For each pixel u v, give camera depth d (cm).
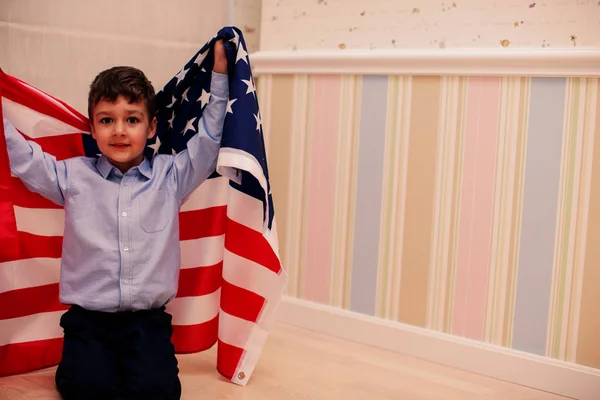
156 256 170
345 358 211
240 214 184
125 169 176
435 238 213
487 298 205
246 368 184
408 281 218
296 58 232
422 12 213
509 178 199
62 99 191
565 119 190
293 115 238
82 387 158
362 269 227
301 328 238
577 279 191
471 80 203
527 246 198
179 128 187
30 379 178
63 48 190
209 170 178
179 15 221
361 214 226
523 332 200
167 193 175
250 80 175
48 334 183
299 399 177
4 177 159
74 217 167
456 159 207
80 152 182
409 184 216
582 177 188
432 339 213
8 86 165
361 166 224
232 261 187
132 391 161
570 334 193
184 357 201
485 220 204
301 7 237
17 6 178
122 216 168
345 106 226
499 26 200
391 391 187
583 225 189
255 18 255
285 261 243
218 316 198
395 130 217
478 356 205
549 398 191
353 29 227
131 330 168
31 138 173
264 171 177
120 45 204
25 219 175
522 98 195
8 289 175
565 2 190
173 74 221
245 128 171
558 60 187
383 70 216
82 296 166
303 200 238
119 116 164
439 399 184
